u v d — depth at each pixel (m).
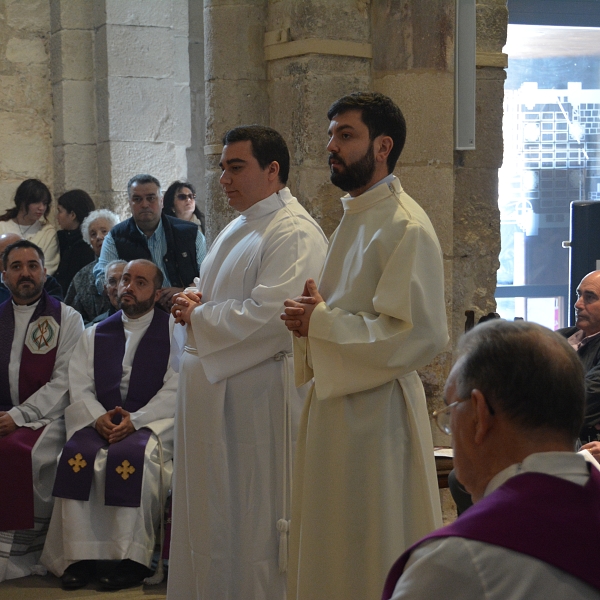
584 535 0.99
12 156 6.52
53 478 3.91
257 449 2.77
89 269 4.92
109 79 6.34
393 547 2.12
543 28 6.56
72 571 3.62
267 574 2.78
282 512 2.79
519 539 0.99
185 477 2.85
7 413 3.86
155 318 3.99
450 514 3.73
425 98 3.51
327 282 2.31
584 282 3.44
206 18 3.76
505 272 6.87
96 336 3.98
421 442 2.18
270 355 2.75
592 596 0.96
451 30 3.52
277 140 2.88
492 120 3.84
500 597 0.97
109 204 6.43
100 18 6.37
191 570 2.84
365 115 2.22
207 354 2.74
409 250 2.12
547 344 1.09
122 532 3.59
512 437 1.09
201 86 6.94
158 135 6.55
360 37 3.54
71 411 3.84
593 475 1.08
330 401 2.19
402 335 2.08
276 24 3.61
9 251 4.06
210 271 2.94
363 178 2.25
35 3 6.52
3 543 3.71
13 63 6.48
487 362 1.10
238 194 2.88
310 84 3.46
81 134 6.53
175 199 5.50
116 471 3.62
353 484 2.14
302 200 3.49
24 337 4.03
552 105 6.71
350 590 2.15
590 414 3.08
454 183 3.79
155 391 3.89
